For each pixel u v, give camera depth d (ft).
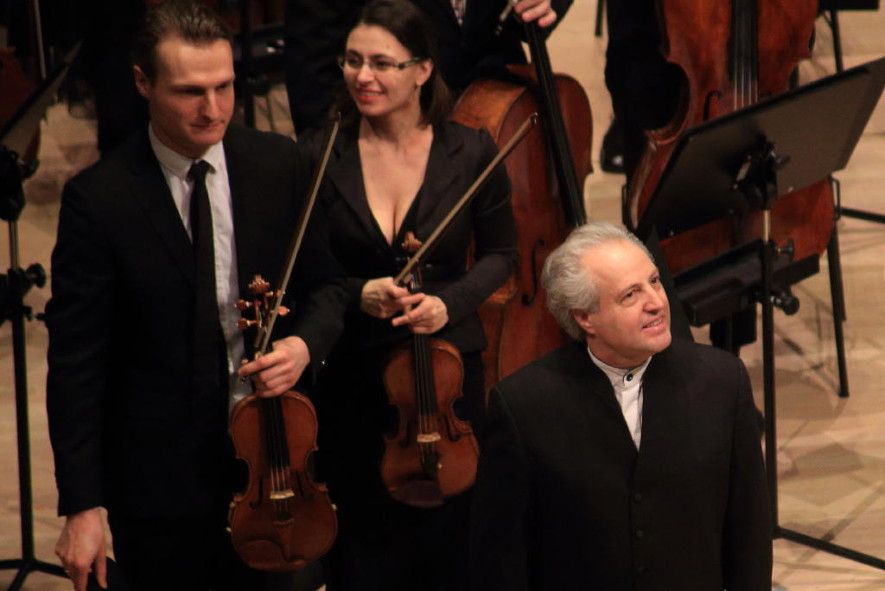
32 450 50.31
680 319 35.50
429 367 35.42
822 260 61.41
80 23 54.80
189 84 28.66
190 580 32.81
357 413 36.83
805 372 54.03
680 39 45.80
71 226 29.84
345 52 36.14
